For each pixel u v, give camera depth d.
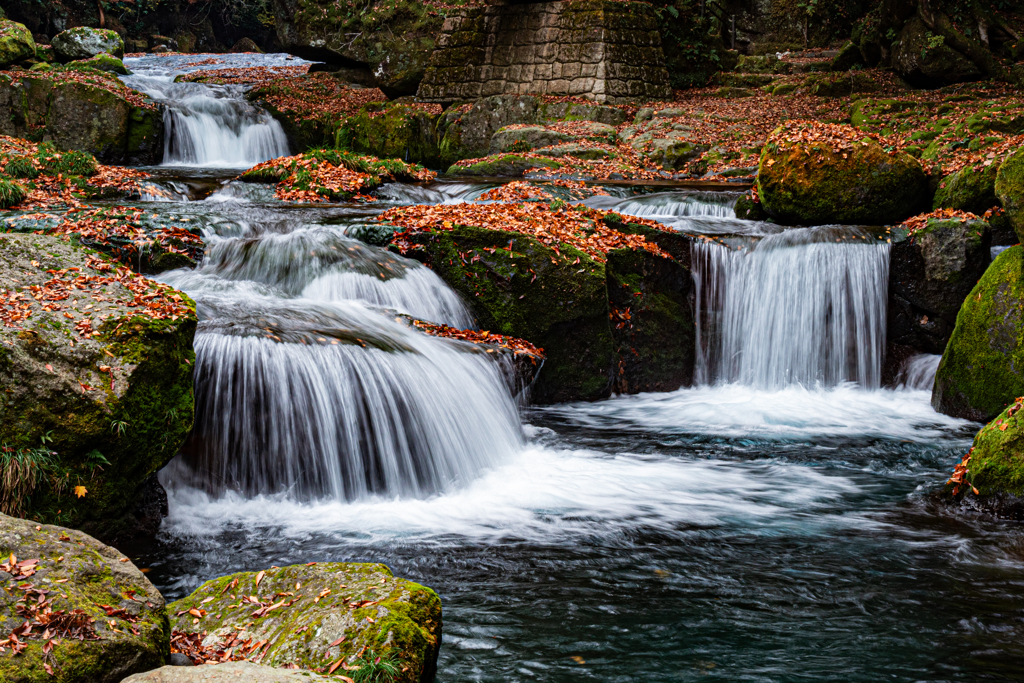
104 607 3.35
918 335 10.77
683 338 11.09
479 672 4.15
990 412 9.08
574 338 10.02
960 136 16.84
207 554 5.68
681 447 8.27
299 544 5.86
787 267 10.78
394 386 7.20
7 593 3.21
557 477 7.35
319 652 3.62
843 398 10.47
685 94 24.56
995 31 22.52
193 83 27.25
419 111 23.95
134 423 5.63
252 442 6.72
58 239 7.01
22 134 20.62
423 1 27.81
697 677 4.13
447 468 7.24
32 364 5.34
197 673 3.06
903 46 22.58
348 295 9.20
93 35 29.64
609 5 22.92
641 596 5.02
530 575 5.32
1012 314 8.89
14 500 5.18
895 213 12.05
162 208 11.32
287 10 29.41
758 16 28.12
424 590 4.01
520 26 24.06
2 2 34.78
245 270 9.58
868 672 4.18
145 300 6.23
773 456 7.95
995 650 4.41
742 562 5.52
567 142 21.06
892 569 5.41
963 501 6.54
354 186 14.80
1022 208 8.52
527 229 10.44
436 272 10.05
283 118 24.52
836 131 12.54
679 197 13.84
